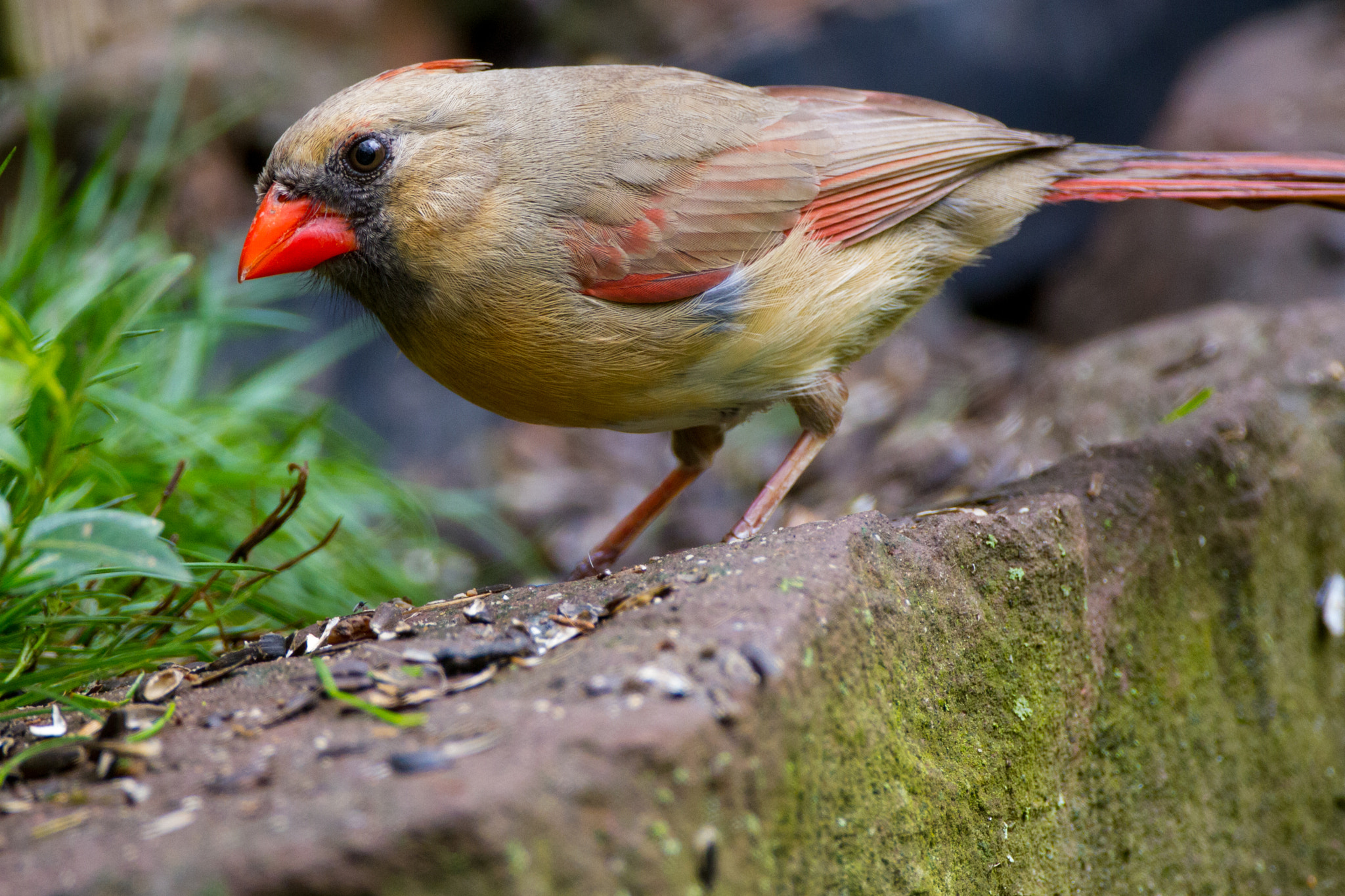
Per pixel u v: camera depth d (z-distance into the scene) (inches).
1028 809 236.8
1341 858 326.3
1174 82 711.7
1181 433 299.6
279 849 143.1
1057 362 449.4
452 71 284.2
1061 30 693.3
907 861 204.5
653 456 623.8
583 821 151.6
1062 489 271.1
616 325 269.4
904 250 306.8
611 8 713.0
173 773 174.7
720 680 170.6
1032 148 322.7
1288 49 644.7
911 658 215.2
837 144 297.6
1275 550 308.0
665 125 282.8
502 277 265.9
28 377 186.2
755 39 682.8
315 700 190.9
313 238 267.9
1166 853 275.6
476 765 154.1
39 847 155.2
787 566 205.5
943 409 597.6
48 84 537.0
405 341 281.3
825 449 587.5
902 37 678.5
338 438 413.1
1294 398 349.7
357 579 357.7
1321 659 325.1
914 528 233.6
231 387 420.8
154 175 448.1
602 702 167.2
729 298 274.8
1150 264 612.4
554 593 225.5
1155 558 277.3
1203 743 287.3
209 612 279.7
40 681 230.7
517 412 288.0
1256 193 316.5
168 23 578.9
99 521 189.3
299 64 591.2
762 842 171.2
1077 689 249.0
